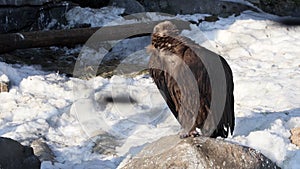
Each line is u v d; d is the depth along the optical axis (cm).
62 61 1842
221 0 2327
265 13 2311
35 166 997
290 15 2352
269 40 1973
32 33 1809
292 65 1780
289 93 1498
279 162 1077
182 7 2308
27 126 1318
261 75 1662
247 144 1106
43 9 2081
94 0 2223
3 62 1678
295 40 1978
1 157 944
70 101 1476
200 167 866
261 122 1270
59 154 1208
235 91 1543
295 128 1211
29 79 1597
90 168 1123
